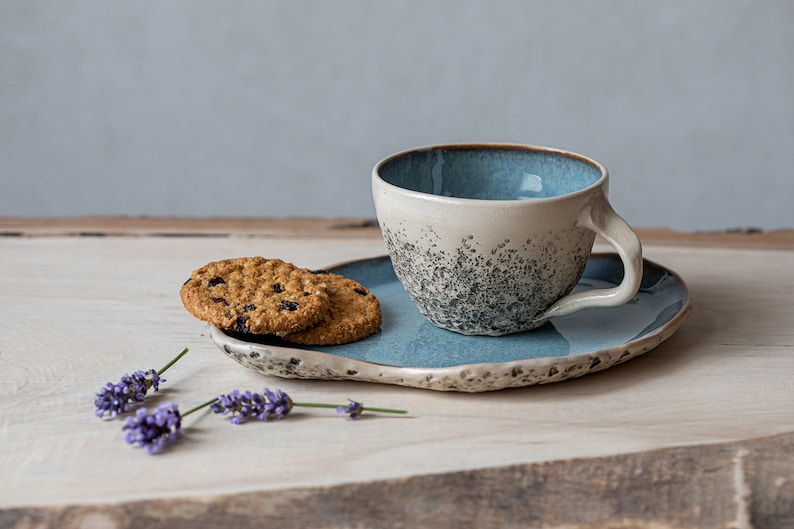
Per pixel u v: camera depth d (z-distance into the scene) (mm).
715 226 1386
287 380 565
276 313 558
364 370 544
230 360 588
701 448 505
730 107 1307
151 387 556
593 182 607
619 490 486
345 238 775
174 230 792
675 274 634
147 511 475
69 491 484
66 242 761
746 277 688
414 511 477
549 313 586
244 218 833
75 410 542
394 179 618
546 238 553
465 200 545
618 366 575
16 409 542
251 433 521
